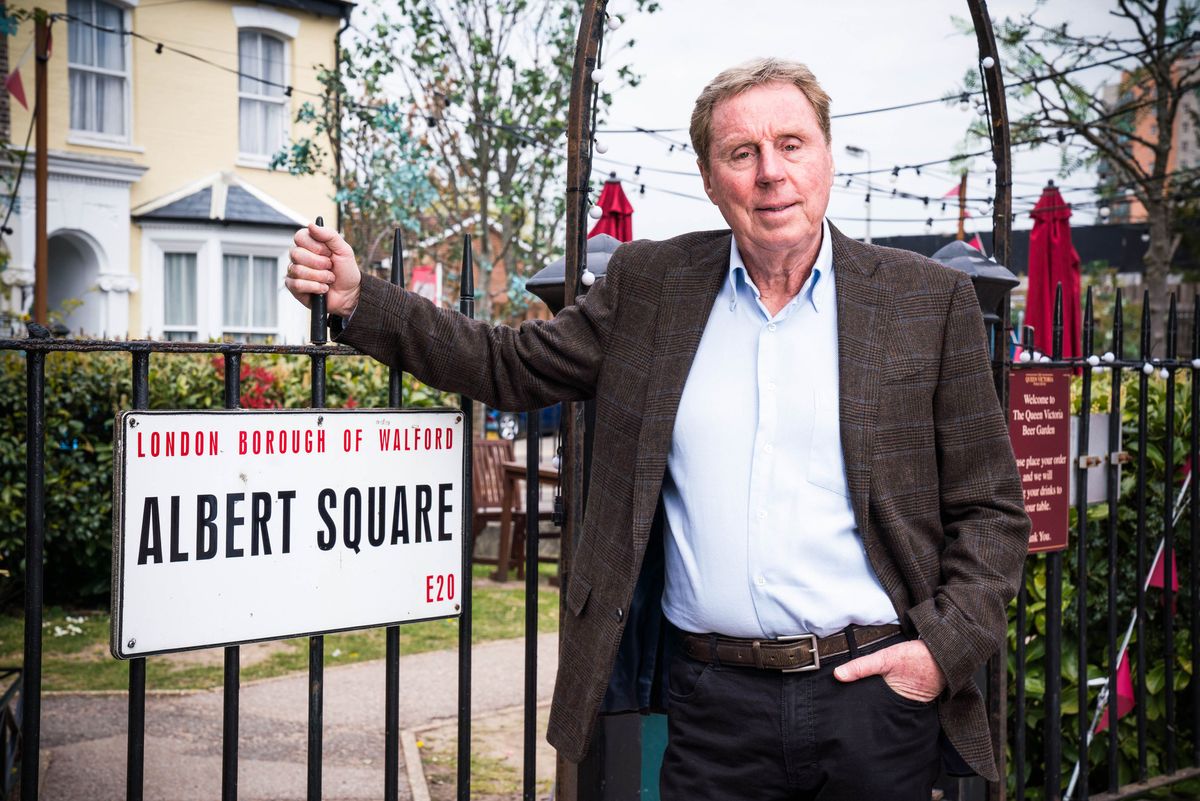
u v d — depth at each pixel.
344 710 4.66
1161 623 3.80
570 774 2.49
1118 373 3.15
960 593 1.86
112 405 6.19
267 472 1.96
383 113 12.44
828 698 1.88
